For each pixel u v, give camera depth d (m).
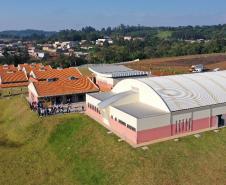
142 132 52.19
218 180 44.75
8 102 86.19
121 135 56.22
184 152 50.12
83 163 50.38
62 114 69.31
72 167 50.28
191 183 43.88
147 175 44.84
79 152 53.50
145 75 90.88
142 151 49.88
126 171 46.03
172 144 52.22
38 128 63.97
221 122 61.34
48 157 54.38
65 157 53.28
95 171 47.78
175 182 43.84
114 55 196.12
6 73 109.69
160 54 197.00
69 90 81.25
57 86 82.00
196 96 59.72
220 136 55.94
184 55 194.12
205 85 64.44
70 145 56.34
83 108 73.69
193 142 53.22
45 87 80.44
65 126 63.03
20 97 88.75
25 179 48.69
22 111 74.19
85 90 82.94
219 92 62.84
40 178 48.78
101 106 59.00
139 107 58.41
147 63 154.00
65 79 87.44
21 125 67.50
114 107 58.78
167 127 54.53
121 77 86.69
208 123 59.31
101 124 62.22
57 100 80.12
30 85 84.69
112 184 44.41
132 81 64.38
